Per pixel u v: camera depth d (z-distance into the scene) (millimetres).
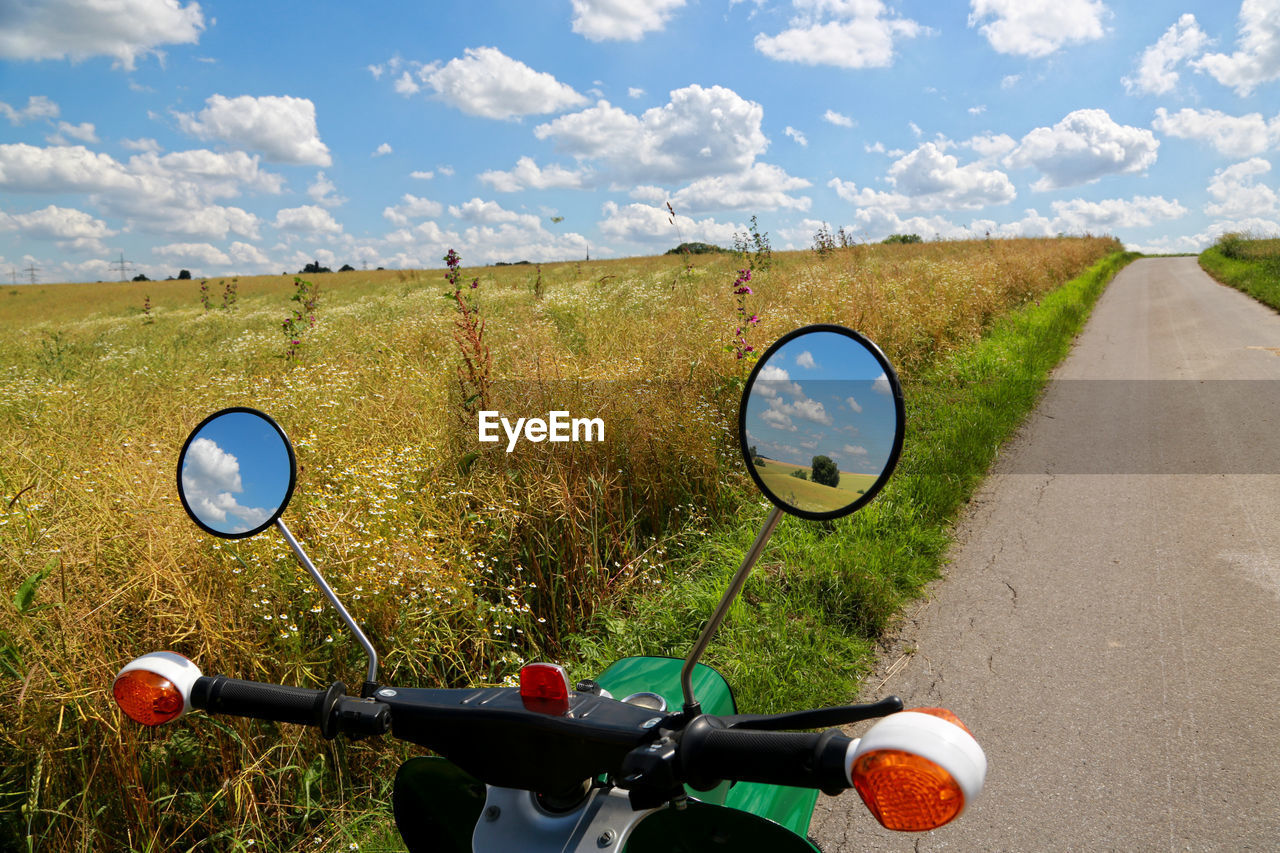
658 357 7004
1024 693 3646
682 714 1312
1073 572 4945
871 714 1205
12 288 70562
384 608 3465
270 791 2975
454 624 3781
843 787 1098
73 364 9648
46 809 2580
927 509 5867
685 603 4422
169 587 3234
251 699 1459
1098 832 2744
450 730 1411
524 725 1345
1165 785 2959
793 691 3697
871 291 10523
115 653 2949
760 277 15766
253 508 1722
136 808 2748
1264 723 3297
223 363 9570
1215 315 17828
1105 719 3402
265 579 3393
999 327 13609
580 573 4477
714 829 1333
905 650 4113
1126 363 12172
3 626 2793
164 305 36375
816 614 4332
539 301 13133
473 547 4250
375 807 2988
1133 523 5703
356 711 1442
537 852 1304
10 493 3910
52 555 3072
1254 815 2771
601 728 1297
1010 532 5688
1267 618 4199
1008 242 32625
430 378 6945
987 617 4422
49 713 2752
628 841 1381
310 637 3412
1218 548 5156
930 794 968
